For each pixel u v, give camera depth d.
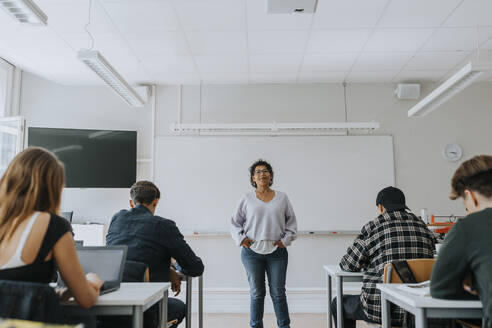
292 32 3.39
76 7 2.95
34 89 4.62
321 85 4.67
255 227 2.83
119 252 1.60
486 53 3.82
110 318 1.71
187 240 4.46
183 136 4.61
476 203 1.34
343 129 4.57
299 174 4.51
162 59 3.99
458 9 2.99
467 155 4.52
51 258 1.26
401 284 1.71
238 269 4.39
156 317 1.84
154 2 2.89
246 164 4.54
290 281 4.35
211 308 4.30
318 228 4.43
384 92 4.63
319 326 3.69
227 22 3.21
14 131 4.07
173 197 4.51
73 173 4.32
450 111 4.59
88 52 2.90
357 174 4.50
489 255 1.19
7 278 1.18
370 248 2.13
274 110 4.64
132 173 4.45
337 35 3.44
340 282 2.31
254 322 2.72
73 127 4.63
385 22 3.20
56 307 1.15
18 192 1.25
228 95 4.68
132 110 4.68
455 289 1.29
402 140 4.56
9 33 3.41
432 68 4.23
